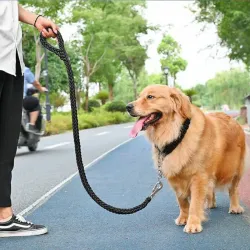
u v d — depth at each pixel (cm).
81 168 269
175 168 288
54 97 3094
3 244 265
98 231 291
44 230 286
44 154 812
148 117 294
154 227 298
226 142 310
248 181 467
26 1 1725
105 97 3622
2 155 281
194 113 296
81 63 3186
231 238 267
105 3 1927
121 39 2897
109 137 1292
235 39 1191
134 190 443
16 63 278
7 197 281
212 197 350
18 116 286
